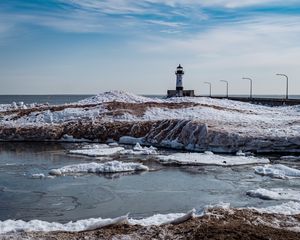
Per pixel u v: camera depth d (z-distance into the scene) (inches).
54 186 1036.5
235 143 1656.0
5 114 2532.0
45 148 1803.6
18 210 826.8
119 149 1721.2
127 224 641.0
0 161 1446.9
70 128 2155.5
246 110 2581.2
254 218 653.9
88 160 1464.1
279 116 2363.4
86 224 660.7
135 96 3026.6
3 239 571.5
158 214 750.5
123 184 1061.8
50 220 762.8
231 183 1075.9
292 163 1390.3
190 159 1445.6
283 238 551.2
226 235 556.4
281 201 883.4
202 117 2234.3
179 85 3563.0
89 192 974.4
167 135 1905.8
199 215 685.3
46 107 2608.3
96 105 2551.7
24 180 1107.3
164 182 1087.6
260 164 1373.0
